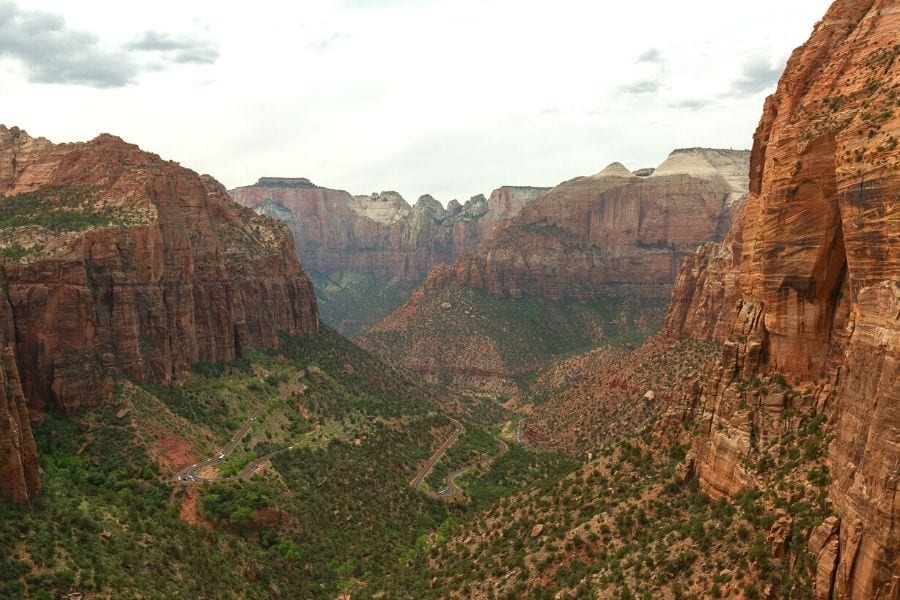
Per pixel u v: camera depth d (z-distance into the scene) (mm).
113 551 85562
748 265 67750
